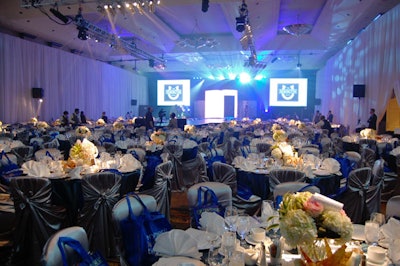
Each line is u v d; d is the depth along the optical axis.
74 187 3.78
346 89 15.16
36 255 3.36
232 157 8.05
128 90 22.22
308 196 1.62
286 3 11.26
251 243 2.04
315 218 1.54
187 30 15.02
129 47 14.52
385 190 5.61
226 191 3.08
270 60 19.88
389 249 1.84
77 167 3.86
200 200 2.66
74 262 1.86
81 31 9.95
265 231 2.10
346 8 10.20
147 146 6.62
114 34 12.77
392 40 9.81
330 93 18.86
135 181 4.33
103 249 3.53
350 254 1.49
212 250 1.89
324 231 1.52
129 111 22.41
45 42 14.81
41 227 3.38
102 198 3.52
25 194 3.33
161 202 4.37
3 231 3.42
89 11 10.09
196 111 25.62
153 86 26.16
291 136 9.55
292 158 4.49
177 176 6.42
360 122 12.82
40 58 13.87
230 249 1.80
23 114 13.01
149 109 12.84
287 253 1.89
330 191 4.16
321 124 13.73
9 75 12.27
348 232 1.49
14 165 4.55
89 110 17.42
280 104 22.53
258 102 24.59
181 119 14.80
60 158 5.14
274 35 15.01
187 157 6.70
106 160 4.73
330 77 18.89
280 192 3.02
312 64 21.56
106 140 8.58
